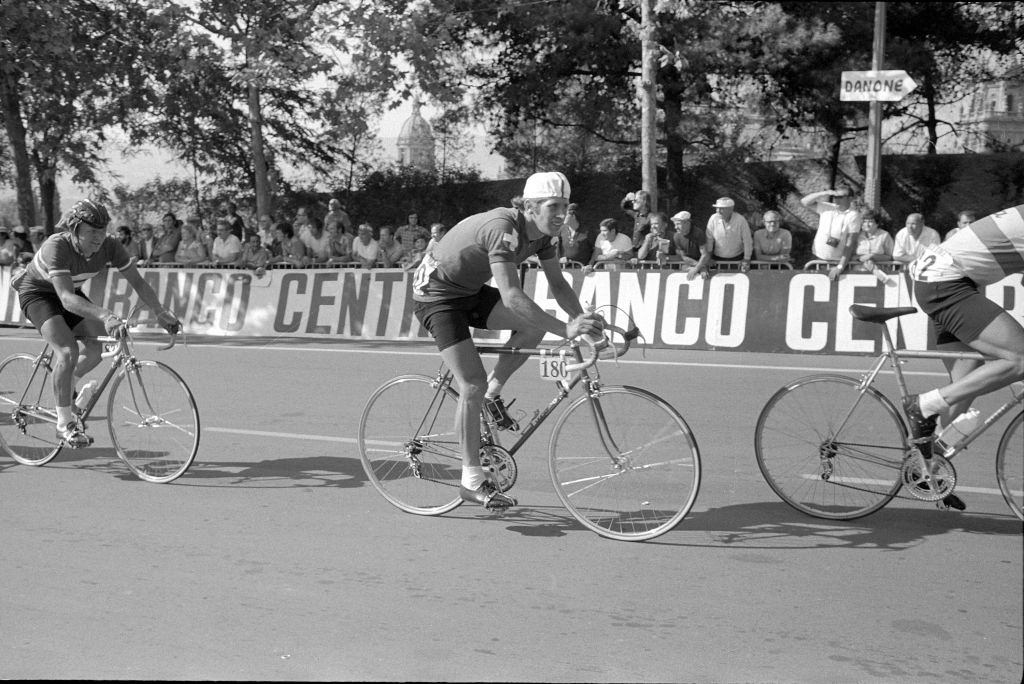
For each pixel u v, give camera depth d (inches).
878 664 115.2
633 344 378.0
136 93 652.1
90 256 193.3
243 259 487.5
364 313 421.1
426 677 112.3
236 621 127.0
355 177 815.1
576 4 657.6
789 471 173.0
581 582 140.4
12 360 207.9
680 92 713.0
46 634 123.3
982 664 115.1
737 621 127.0
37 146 684.7
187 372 325.7
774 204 773.3
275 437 230.4
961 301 157.2
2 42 566.9
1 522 167.0
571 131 807.1
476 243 155.9
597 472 163.0
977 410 164.2
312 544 156.3
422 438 173.6
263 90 713.6
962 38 709.9
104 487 188.5
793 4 661.3
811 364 327.6
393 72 579.5
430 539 159.0
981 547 154.3
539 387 280.1
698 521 168.1
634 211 436.1
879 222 551.8
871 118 548.7
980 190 735.1
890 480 165.8
